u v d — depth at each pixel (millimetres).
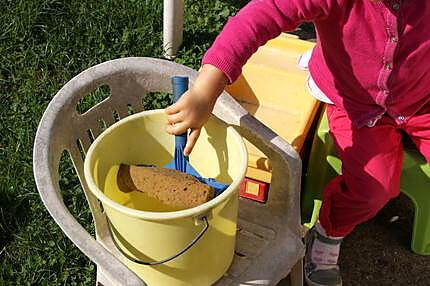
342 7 1354
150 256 1235
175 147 1329
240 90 1743
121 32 2195
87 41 2158
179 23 2131
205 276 1297
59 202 1191
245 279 1341
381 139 1532
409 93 1481
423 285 1743
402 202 1911
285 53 1782
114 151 1309
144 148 1362
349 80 1490
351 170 1544
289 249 1370
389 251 1806
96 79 1349
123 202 1339
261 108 1703
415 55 1404
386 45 1392
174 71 1385
